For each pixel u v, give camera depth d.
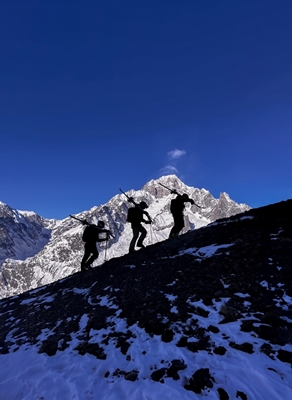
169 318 6.05
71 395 4.20
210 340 5.04
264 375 3.98
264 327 5.03
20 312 9.43
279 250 8.15
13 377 5.04
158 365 4.61
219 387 3.88
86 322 6.85
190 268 8.75
